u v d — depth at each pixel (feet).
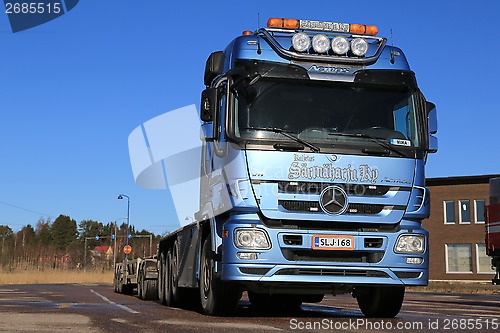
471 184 164.35
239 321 29.66
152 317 31.83
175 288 44.65
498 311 41.98
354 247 30.50
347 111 31.96
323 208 30.45
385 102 32.53
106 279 226.99
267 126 30.96
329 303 53.78
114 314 33.73
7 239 443.32
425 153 32.48
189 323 28.30
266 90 31.53
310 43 32.65
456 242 164.96
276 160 30.40
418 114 32.81
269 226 30.12
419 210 31.65
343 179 30.78
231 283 32.40
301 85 31.91
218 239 31.94
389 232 31.01
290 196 30.25
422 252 31.35
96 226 463.83
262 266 29.78
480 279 160.86
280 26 34.27
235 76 31.37
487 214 63.26
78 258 371.15
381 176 31.22
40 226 466.29
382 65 33.14
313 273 30.25
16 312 34.06
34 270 274.16
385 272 30.83
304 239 30.14
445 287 130.62
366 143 31.48
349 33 35.17
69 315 32.30
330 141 31.09
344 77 32.32
